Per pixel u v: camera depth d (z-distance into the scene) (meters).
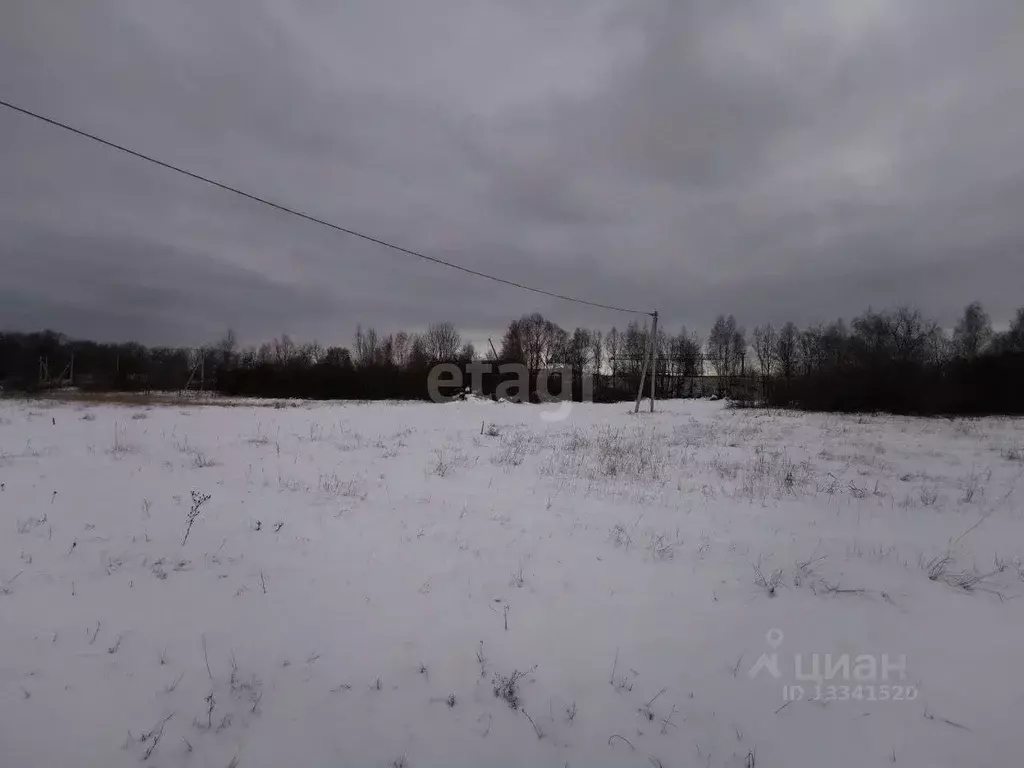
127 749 2.72
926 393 28.22
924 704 3.33
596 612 4.43
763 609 4.57
